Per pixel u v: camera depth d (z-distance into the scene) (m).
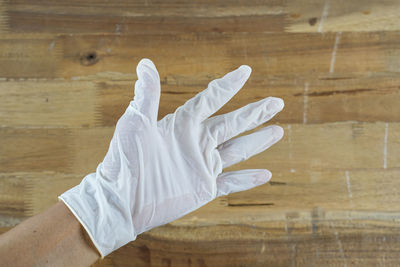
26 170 0.83
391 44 0.85
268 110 0.71
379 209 0.83
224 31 0.86
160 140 0.64
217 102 0.67
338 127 0.84
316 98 0.85
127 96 0.85
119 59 0.85
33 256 0.50
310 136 0.84
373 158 0.84
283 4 0.86
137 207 0.61
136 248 0.84
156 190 0.64
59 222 0.54
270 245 0.84
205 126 0.70
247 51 0.86
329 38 0.86
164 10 0.86
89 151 0.84
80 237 0.54
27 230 0.52
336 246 0.83
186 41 0.86
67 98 0.84
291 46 0.86
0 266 0.47
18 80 0.84
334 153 0.84
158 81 0.59
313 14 0.86
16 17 0.85
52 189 0.83
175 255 0.84
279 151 0.84
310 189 0.84
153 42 0.86
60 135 0.84
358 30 0.86
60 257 0.52
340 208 0.84
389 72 0.85
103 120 0.84
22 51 0.85
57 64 0.85
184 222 0.84
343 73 0.85
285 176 0.84
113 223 0.56
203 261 0.83
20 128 0.84
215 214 0.84
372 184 0.84
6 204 0.83
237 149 0.73
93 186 0.60
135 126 0.61
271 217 0.84
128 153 0.61
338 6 0.86
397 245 0.82
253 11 0.86
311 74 0.85
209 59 0.86
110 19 0.86
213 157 0.70
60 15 0.86
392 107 0.84
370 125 0.84
